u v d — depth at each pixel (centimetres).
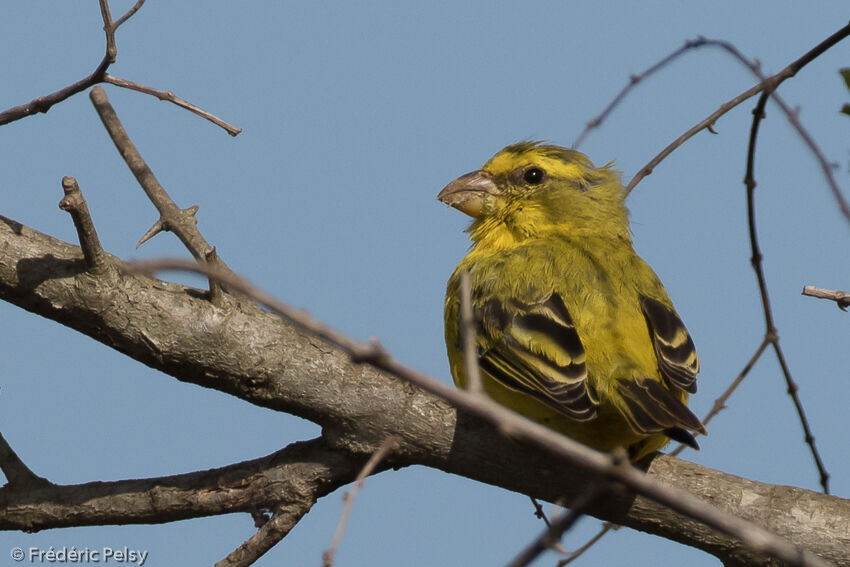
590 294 1117
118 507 1027
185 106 980
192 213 1233
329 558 685
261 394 999
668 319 1121
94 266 946
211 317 985
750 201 1166
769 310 1179
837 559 1000
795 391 1172
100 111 1270
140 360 988
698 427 968
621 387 1031
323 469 1012
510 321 1103
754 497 1021
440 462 1020
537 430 493
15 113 988
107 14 949
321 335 504
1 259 944
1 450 1047
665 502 482
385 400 1006
